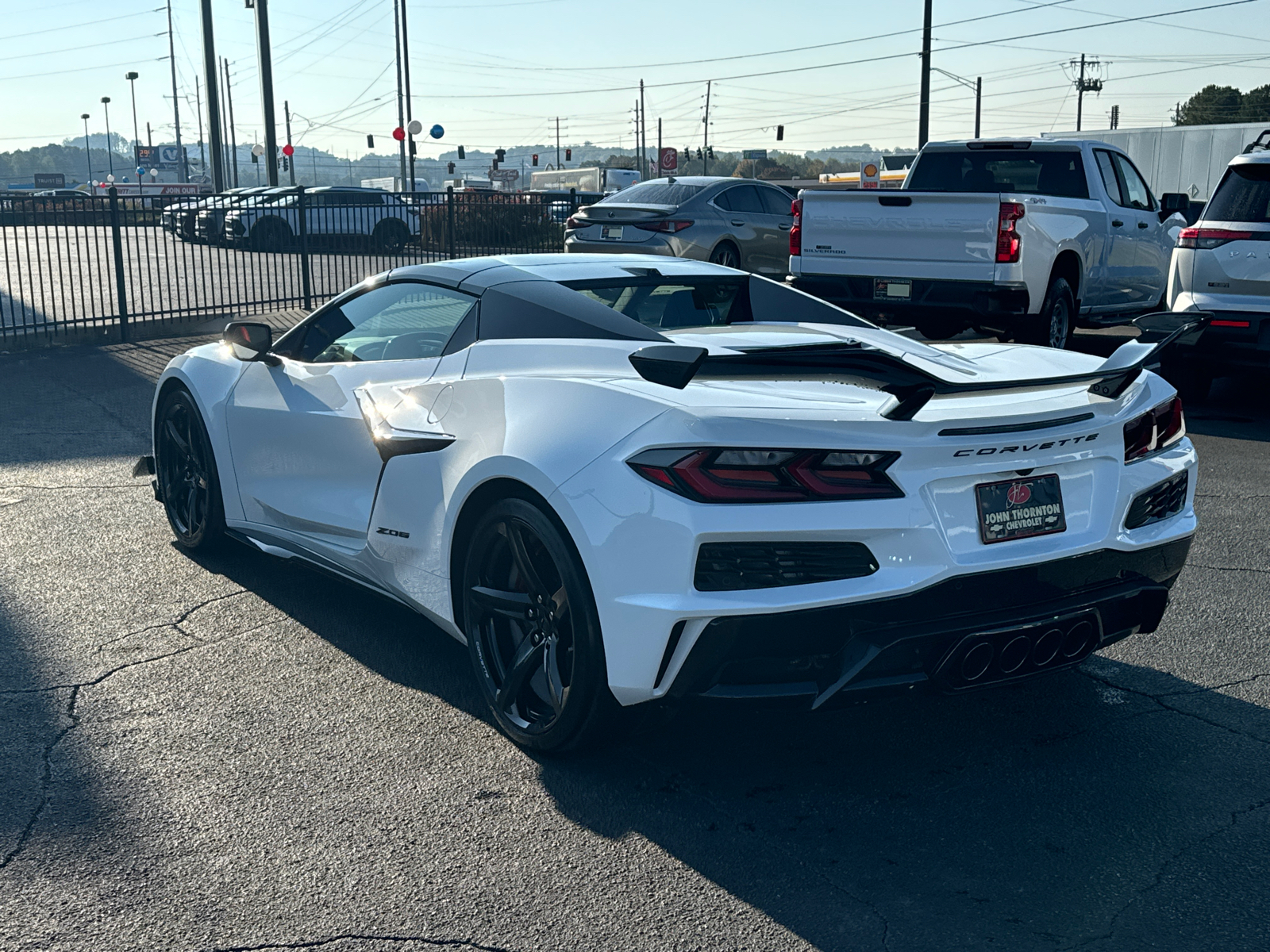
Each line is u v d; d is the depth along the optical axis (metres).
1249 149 8.46
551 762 3.06
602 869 2.56
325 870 2.54
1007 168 10.23
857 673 2.64
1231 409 8.69
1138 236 10.45
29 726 3.24
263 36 34.44
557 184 51.94
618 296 3.72
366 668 3.68
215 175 36.25
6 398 8.62
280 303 14.19
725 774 3.01
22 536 5.11
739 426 2.62
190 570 4.64
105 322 12.29
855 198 9.10
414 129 43.94
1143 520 3.10
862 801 2.88
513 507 2.99
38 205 11.45
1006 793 2.93
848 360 2.65
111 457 6.71
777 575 2.61
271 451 4.21
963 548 2.75
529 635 3.09
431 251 16.39
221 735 3.20
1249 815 2.83
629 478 2.70
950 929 2.36
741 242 14.83
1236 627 4.16
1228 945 2.31
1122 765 3.09
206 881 2.49
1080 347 11.70
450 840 2.67
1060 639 2.87
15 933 2.30
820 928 2.35
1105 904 2.45
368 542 3.70
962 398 2.94
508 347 3.38
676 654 2.66
